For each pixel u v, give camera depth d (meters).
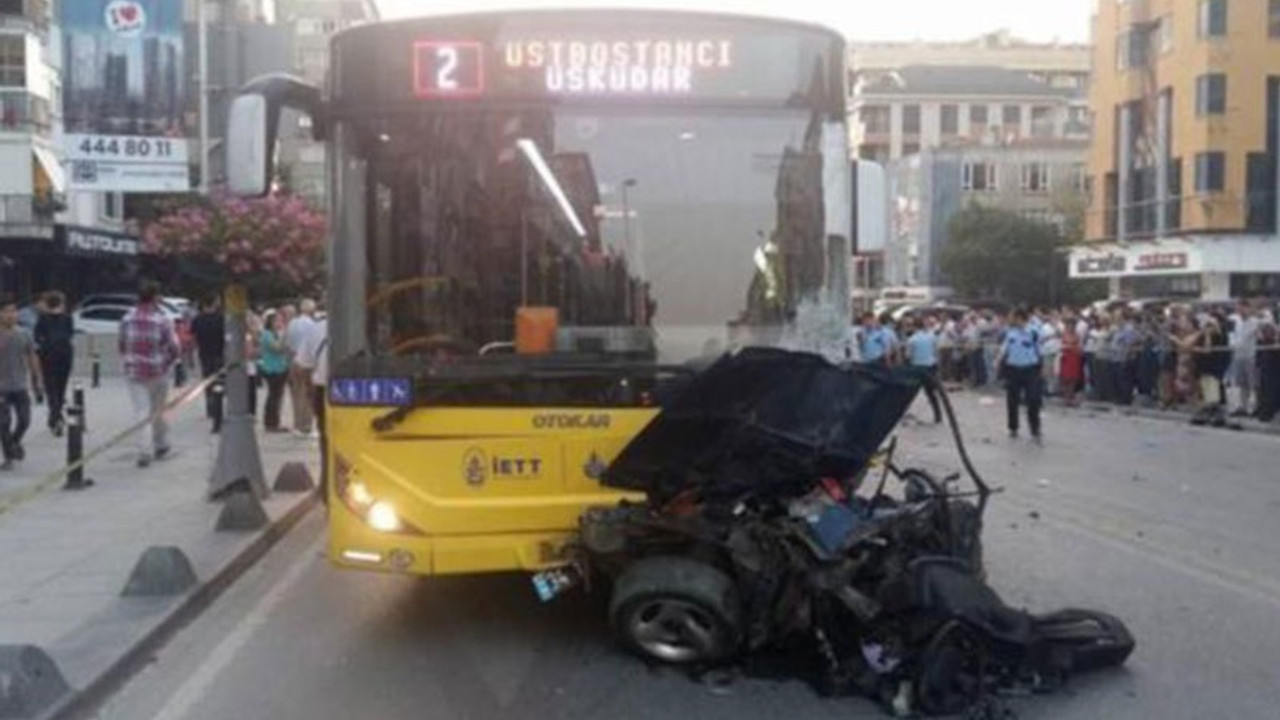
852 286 7.57
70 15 20.31
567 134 7.29
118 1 20.41
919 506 7.37
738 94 7.39
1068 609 7.43
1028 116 117.06
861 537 6.83
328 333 7.34
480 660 7.42
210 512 11.80
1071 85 128.50
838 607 6.80
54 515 11.66
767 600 6.90
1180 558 10.30
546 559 7.14
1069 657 6.91
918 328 27.39
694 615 6.98
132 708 6.66
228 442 12.48
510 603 8.67
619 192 7.29
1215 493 14.15
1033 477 15.53
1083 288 73.56
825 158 7.47
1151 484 14.91
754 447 6.85
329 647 7.75
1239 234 52.91
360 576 9.59
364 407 7.16
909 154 106.56
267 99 7.16
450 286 7.23
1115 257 60.62
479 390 7.12
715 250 7.32
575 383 7.14
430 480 7.14
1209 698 6.65
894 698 6.41
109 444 12.91
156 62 20.61
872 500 7.41
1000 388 33.66
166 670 7.32
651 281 7.26
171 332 15.45
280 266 21.00
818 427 6.84
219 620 8.41
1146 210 57.91
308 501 12.65
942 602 6.42
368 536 7.16
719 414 6.83
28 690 6.21
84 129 20.45
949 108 116.50
